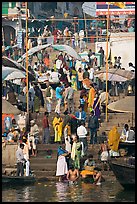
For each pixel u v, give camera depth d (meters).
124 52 68.31
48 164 46.62
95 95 54.19
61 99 54.41
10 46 71.00
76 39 67.75
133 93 58.19
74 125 49.88
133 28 72.44
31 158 47.28
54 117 51.56
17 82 58.22
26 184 42.97
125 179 40.78
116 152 47.22
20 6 75.75
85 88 58.19
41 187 42.41
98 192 40.28
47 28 73.25
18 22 74.12
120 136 48.59
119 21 76.00
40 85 59.50
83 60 62.69
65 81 59.09
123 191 40.62
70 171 44.72
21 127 50.81
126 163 42.34
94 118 49.53
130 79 57.94
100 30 73.62
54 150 48.59
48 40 72.19
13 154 47.41
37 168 46.59
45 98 57.69
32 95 54.94
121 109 48.59
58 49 61.47
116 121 52.94
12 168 46.50
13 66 57.19
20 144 44.81
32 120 50.81
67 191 40.81
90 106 54.12
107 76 53.75
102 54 67.38
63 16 86.12
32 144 48.00
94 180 43.72
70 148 46.97
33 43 72.88
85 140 47.78
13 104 55.06
